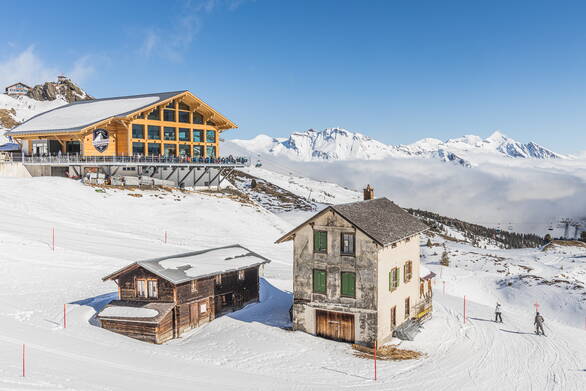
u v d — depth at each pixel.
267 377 24.47
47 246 47.94
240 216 75.44
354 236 31.36
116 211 66.06
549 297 58.78
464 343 33.97
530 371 28.89
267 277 47.88
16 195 63.34
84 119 80.19
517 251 98.19
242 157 97.38
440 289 59.19
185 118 90.38
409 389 24.50
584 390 26.22
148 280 31.61
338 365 27.30
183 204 74.31
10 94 185.50
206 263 35.81
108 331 29.78
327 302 32.12
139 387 20.97
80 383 20.44
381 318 31.48
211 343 29.73
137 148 81.62
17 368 21.34
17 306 32.66
